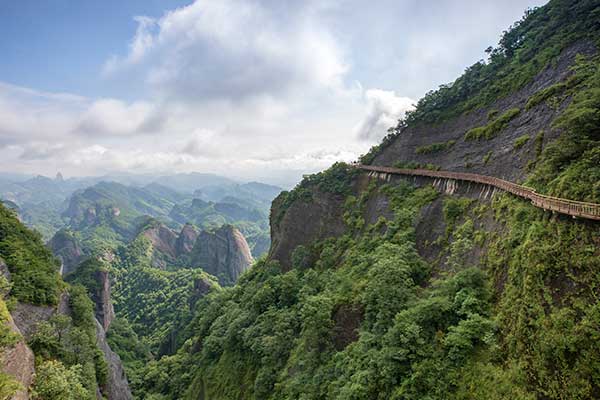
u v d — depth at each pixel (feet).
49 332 137.39
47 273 172.45
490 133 143.13
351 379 88.63
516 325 65.57
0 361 98.94
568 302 58.70
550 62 138.31
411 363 77.56
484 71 186.60
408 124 218.38
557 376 54.29
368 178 218.59
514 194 96.84
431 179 159.63
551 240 68.08
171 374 239.91
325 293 144.46
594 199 65.57
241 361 165.58
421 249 127.95
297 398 110.52
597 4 135.44
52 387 109.60
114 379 195.21
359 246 167.63
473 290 82.02
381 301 100.32
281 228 251.39
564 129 95.76
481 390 63.72
